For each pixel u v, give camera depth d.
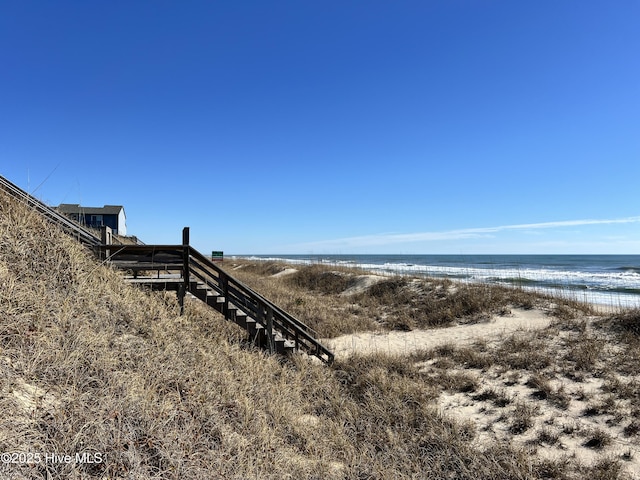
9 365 3.94
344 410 6.59
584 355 8.64
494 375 8.28
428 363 9.52
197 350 6.87
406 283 20.44
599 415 6.28
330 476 4.53
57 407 3.73
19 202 7.27
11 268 5.71
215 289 9.59
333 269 29.50
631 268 56.03
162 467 3.66
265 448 4.69
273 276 34.38
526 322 12.77
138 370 5.06
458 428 5.93
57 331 4.83
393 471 4.77
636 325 10.36
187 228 9.34
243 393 5.89
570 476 4.75
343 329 13.62
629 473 4.78
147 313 7.36
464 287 17.80
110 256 8.30
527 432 5.91
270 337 9.24
